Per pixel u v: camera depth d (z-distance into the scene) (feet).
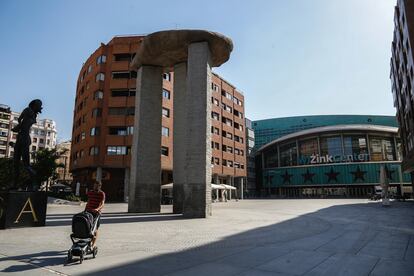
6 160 99.30
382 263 20.54
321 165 254.27
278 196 271.90
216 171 168.66
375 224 45.44
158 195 73.36
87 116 138.72
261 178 303.48
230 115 190.80
